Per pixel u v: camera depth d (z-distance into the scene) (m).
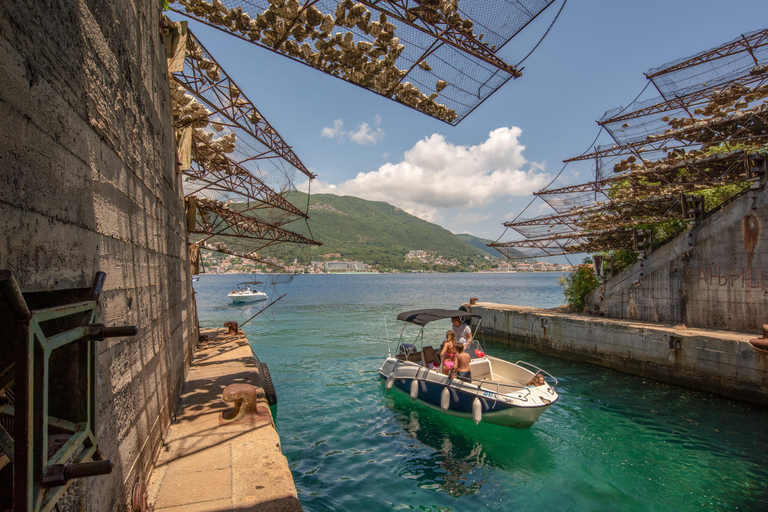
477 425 8.73
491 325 20.36
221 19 5.76
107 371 2.78
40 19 1.92
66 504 1.98
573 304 18.58
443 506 5.81
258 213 12.70
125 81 3.55
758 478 6.57
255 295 46.38
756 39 9.96
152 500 3.78
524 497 6.06
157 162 5.17
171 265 6.39
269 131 8.78
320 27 5.64
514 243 18.42
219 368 9.09
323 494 6.07
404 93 6.70
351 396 10.92
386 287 89.25
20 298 1.35
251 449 4.88
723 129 11.36
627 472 6.79
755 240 11.39
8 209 1.56
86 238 2.48
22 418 1.38
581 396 10.94
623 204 13.95
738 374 10.32
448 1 4.90
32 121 1.80
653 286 14.47
